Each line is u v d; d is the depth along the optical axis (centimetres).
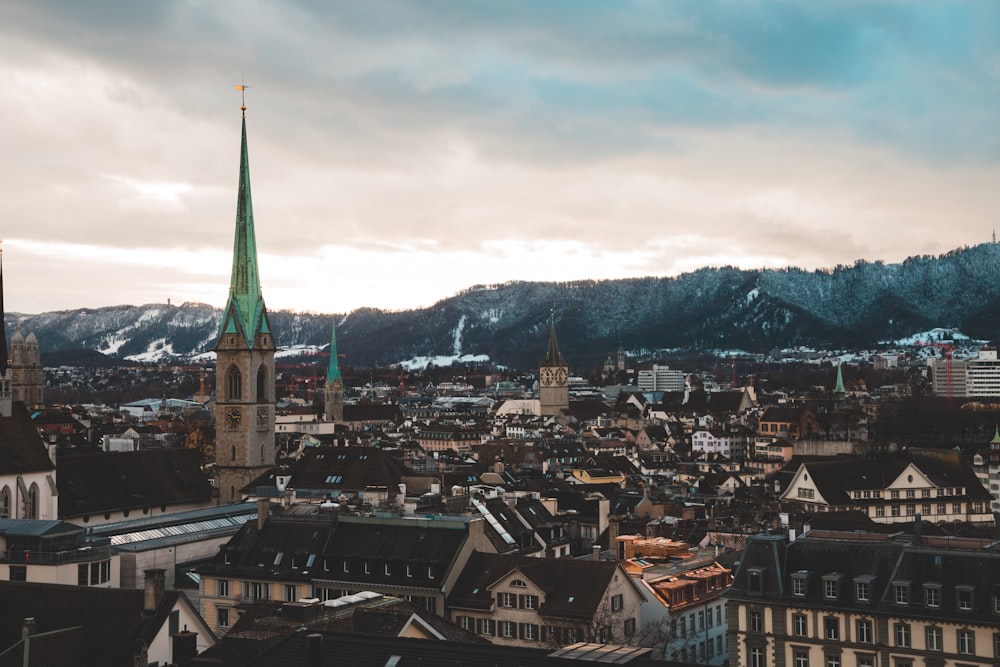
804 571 13412
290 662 7494
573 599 13650
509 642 13888
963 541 13512
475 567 14725
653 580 15088
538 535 18588
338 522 15825
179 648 9906
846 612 13012
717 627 15925
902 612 12688
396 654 7375
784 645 13388
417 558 14712
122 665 10019
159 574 10519
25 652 8950
